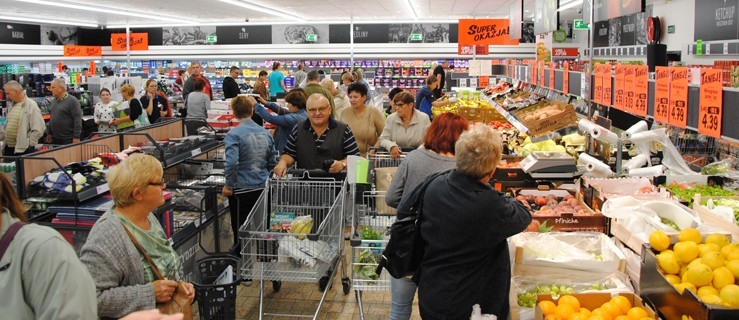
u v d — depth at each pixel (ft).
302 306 15.07
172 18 68.44
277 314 14.58
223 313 11.81
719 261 8.20
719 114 11.93
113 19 68.85
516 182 15.49
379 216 14.40
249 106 16.38
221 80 75.05
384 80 73.72
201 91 33.32
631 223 10.62
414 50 73.10
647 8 50.83
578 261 10.11
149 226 9.24
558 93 30.81
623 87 17.78
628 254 10.36
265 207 14.33
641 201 11.47
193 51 76.02
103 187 14.14
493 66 59.57
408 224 9.48
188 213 16.08
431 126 11.17
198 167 19.79
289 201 15.25
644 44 51.60
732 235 9.81
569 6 54.03
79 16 64.80
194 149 19.02
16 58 70.69
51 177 13.71
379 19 71.26
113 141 18.04
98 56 74.43
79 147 16.39
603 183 12.84
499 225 8.57
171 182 18.33
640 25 52.70
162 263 9.20
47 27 75.46
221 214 17.30
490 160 8.64
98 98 51.31
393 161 17.43
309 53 74.18
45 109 53.62
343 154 16.63
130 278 8.64
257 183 16.33
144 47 63.62
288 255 12.79
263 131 16.57
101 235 8.49
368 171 14.03
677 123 13.84
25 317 6.28
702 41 39.52
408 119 19.25
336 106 28.22
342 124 16.74
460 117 11.16
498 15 67.62
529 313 9.55
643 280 9.29
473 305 8.90
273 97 48.98
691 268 8.25
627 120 19.22
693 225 10.59
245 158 16.20
